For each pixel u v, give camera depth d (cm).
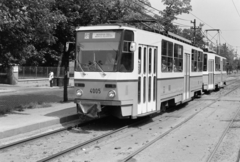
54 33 1392
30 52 1292
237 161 678
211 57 2577
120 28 997
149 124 1148
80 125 1093
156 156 718
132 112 1032
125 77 998
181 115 1369
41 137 889
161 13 2116
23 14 1050
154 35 1159
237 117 1311
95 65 1012
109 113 1049
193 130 1027
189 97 1723
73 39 1554
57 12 1315
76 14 1468
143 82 1095
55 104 1555
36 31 1158
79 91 1030
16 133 896
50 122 1045
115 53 992
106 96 987
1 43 1143
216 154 740
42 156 714
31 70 3428
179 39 1582
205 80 2439
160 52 1209
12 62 1243
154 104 1180
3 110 1252
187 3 2098
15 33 1109
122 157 706
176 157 711
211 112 1460
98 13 1510
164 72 1264
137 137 923
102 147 801
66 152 723
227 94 2478
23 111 1282
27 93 2394
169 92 1341
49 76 3388
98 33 1029
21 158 696
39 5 1083
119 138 909
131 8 1706
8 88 2864
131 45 977
